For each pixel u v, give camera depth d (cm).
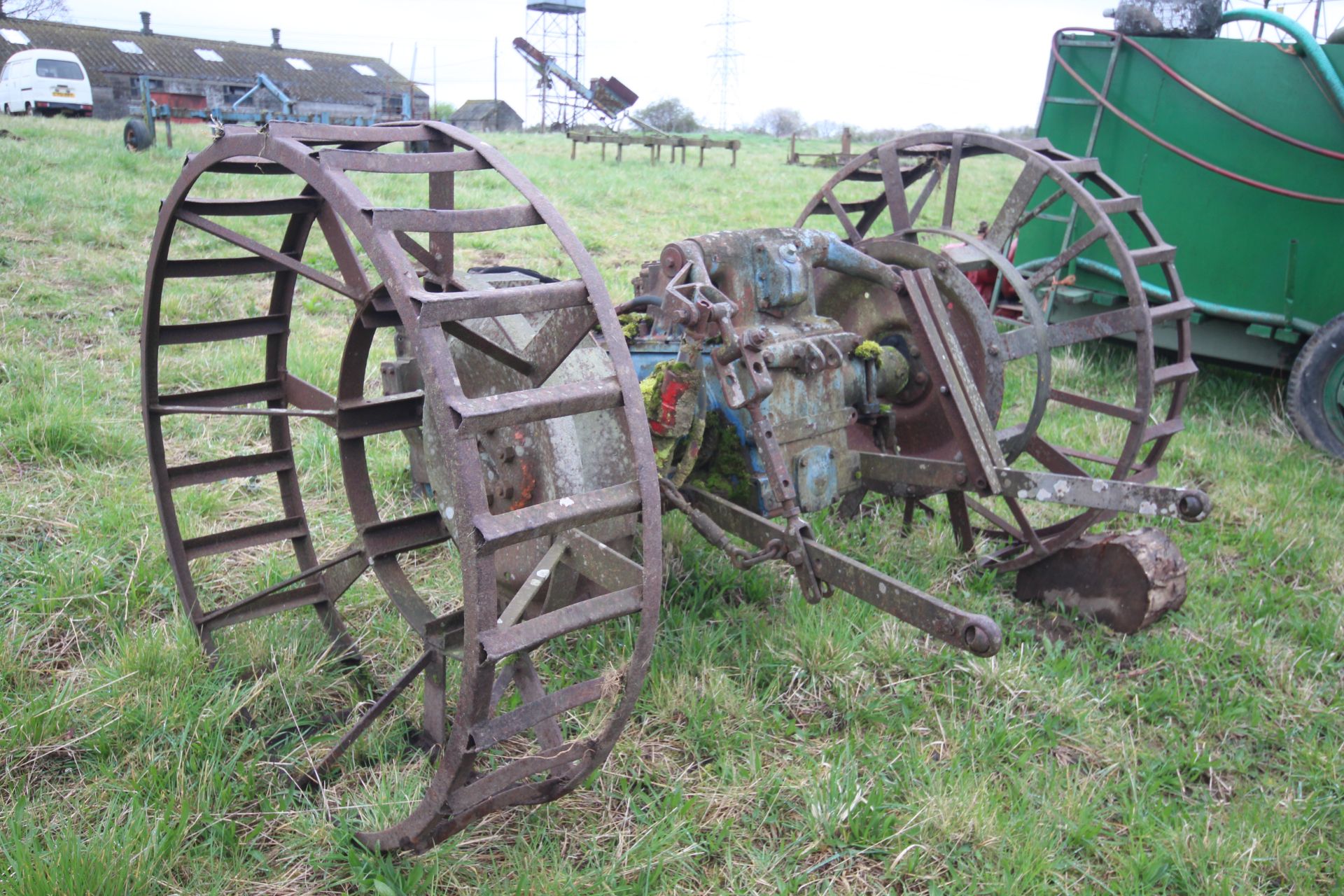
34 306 705
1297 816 321
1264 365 718
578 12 5703
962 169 2536
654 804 304
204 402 369
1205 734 365
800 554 343
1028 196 471
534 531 229
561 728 336
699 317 334
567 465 319
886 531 495
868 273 406
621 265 1037
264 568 417
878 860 292
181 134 1897
